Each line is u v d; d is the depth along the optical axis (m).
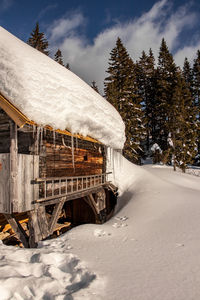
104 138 11.24
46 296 2.68
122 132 13.77
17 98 5.89
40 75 6.89
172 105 25.02
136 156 25.11
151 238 5.52
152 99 34.91
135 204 10.06
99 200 12.20
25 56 6.89
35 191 6.45
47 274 3.23
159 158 28.06
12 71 6.14
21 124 5.59
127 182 15.80
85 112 8.98
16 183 5.72
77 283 3.15
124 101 24.73
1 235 7.72
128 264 3.92
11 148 5.78
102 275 3.43
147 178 15.91
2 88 6.09
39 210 6.58
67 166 8.70
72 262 3.83
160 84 30.94
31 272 3.24
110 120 12.02
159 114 30.78
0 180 5.87
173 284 3.19
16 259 3.71
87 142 10.81
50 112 6.59
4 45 6.65
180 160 25.17
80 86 9.58
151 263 3.96
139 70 38.56
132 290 3.01
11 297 2.50
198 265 3.82
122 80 26.48
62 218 13.75
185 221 6.81
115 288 3.05
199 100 36.81
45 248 4.49
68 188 8.66
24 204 5.96
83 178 10.14
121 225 7.09
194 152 28.08
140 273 3.55
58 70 8.69
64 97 7.68
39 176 7.01
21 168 5.95
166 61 33.75
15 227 6.24
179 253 4.41
